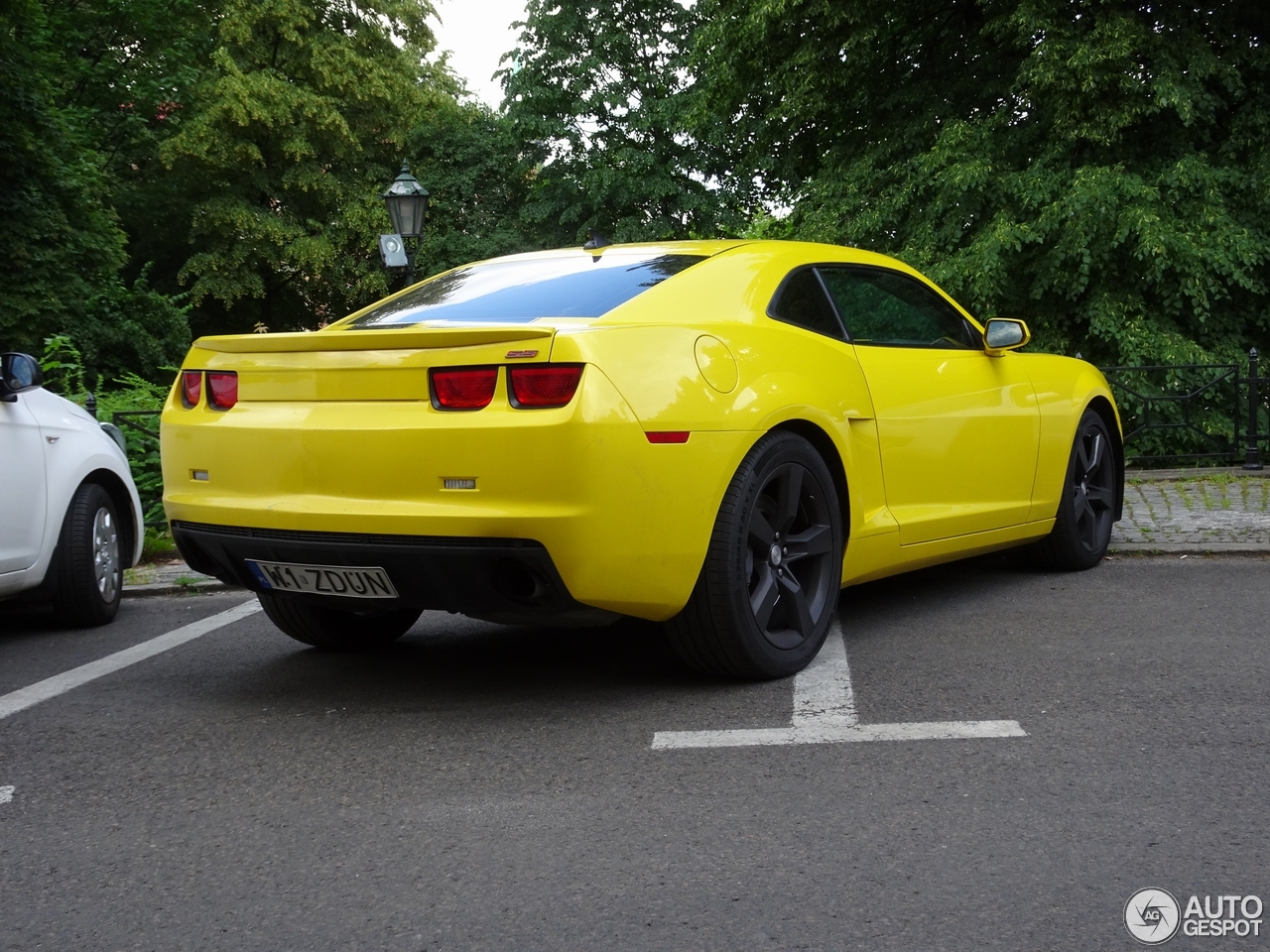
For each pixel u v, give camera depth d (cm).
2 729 382
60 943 230
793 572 413
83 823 295
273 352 378
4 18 2080
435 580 351
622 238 3341
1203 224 1312
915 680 393
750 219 3450
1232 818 268
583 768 319
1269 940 213
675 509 354
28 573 521
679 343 369
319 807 299
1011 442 525
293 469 365
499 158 3700
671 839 268
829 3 1579
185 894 250
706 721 356
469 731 358
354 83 3416
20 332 2069
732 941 219
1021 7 1400
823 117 1780
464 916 234
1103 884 237
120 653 496
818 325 435
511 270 445
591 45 3416
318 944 226
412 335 350
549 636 490
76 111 2622
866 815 277
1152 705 355
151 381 2212
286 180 3362
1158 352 1250
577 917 231
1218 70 1347
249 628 538
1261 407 1230
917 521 462
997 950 212
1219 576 564
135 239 3472
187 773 331
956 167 1416
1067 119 1371
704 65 1933
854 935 220
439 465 342
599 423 336
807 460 402
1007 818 272
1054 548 577
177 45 2989
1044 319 1419
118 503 596
